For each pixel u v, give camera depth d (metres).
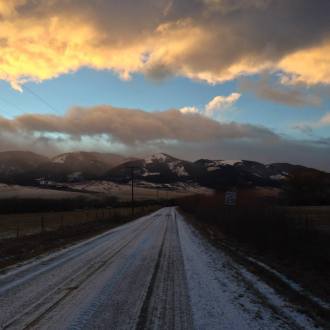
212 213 40.78
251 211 22.34
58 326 6.53
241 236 22.58
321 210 46.59
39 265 13.10
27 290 9.22
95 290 9.25
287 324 6.77
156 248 18.27
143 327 6.54
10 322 6.73
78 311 7.44
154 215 65.81
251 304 8.11
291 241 15.90
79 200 112.94
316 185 75.88
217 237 24.64
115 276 11.06
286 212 20.45
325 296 8.86
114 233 28.42
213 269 12.45
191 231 29.86
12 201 89.69
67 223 42.88
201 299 8.49
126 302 8.16
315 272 11.48
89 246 19.30
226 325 6.68
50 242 21.52
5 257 15.17
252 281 10.57
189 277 11.01
